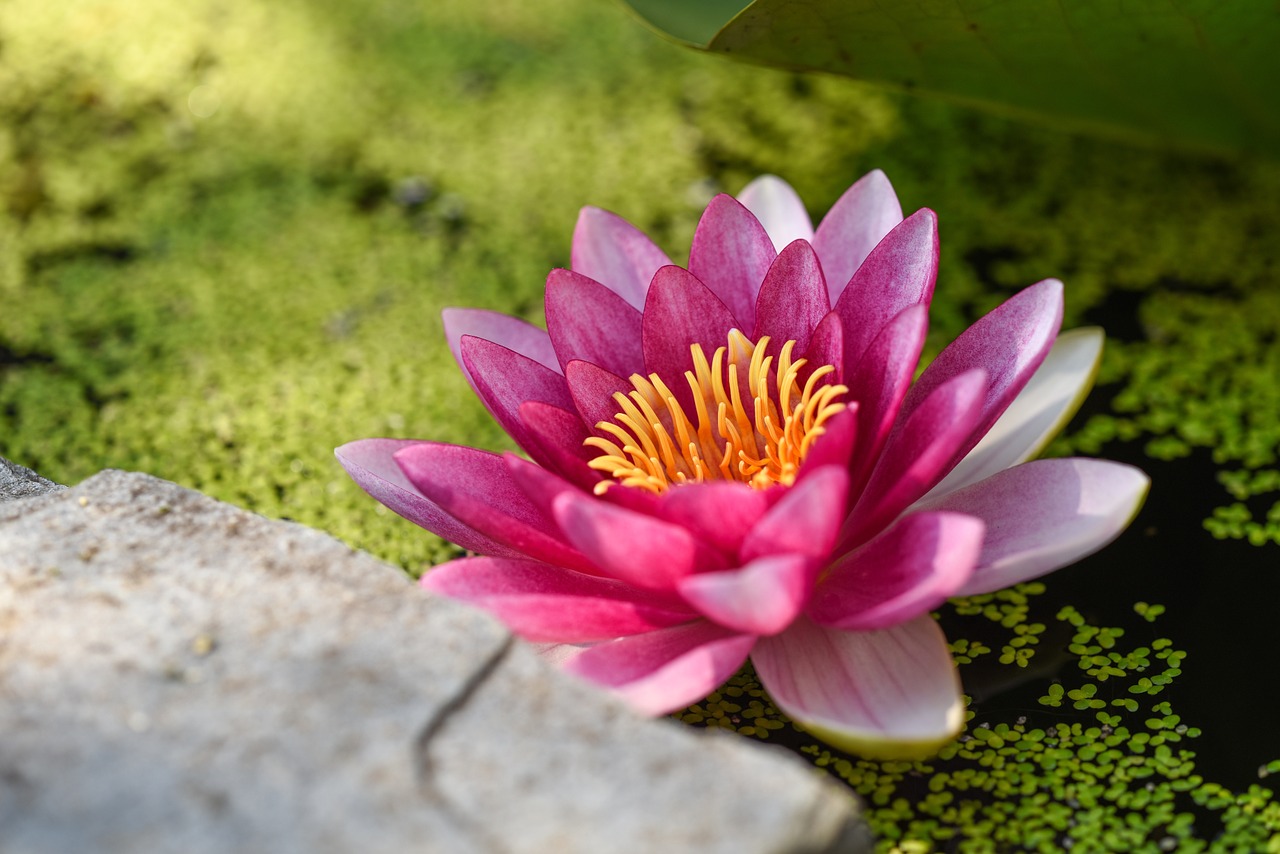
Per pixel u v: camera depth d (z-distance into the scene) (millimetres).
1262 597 593
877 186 593
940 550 538
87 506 556
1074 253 690
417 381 668
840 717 543
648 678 542
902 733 539
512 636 535
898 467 555
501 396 575
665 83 815
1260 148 664
